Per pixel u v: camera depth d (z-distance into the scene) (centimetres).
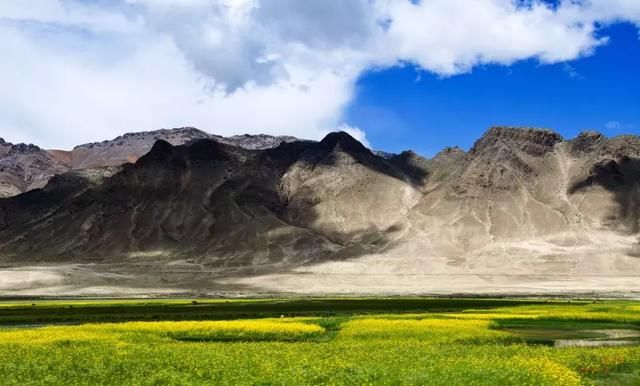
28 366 3522
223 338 5219
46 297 16038
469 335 5044
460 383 2903
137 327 5625
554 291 18012
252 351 4047
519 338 5178
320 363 3447
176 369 3409
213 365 3469
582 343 5084
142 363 3609
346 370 3225
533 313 7556
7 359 3772
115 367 3491
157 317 7856
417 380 2969
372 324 5744
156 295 17162
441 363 3419
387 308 9444
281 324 5925
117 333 5169
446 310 8788
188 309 9431
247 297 15562
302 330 5506
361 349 4162
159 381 3092
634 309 8088
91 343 4516
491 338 4984
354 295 16675
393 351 3997
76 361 3703
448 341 4741
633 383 3247
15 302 12619
